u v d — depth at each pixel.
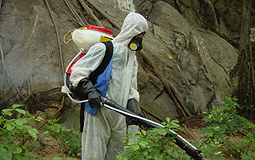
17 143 3.84
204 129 4.25
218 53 10.10
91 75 2.38
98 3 7.32
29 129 1.88
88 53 2.37
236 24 11.77
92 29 2.65
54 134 3.60
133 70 2.64
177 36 8.30
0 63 5.09
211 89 8.22
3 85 4.88
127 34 2.42
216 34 11.12
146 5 9.35
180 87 7.13
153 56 7.04
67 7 6.50
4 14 5.82
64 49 5.67
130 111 2.31
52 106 5.16
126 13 7.71
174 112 6.59
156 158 1.95
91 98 2.24
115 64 2.41
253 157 3.24
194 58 8.59
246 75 7.07
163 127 2.19
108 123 2.44
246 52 7.12
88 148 2.38
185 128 5.78
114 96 2.39
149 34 7.69
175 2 10.83
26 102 4.98
